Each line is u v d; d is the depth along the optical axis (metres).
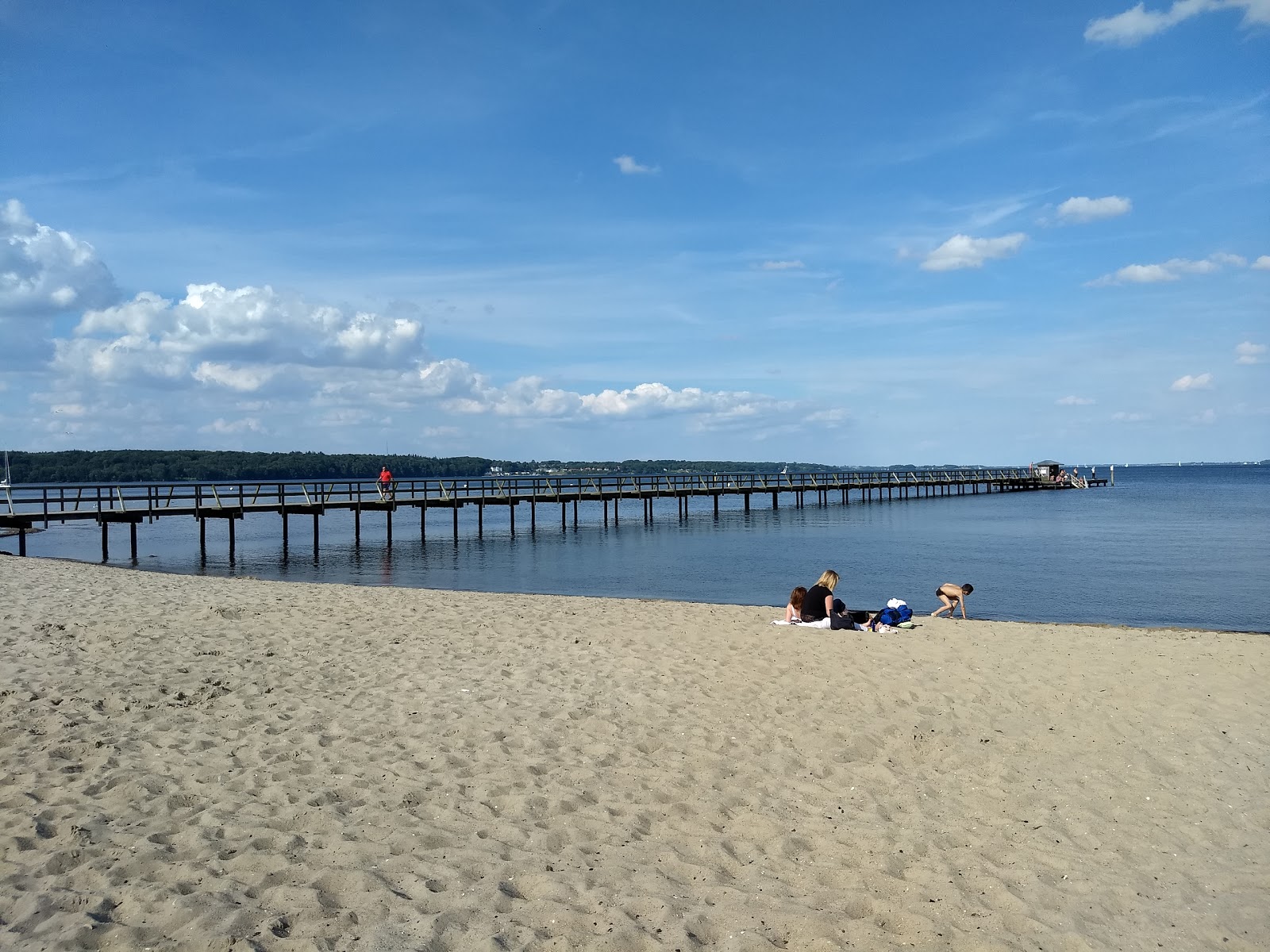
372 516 58.84
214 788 5.82
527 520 53.69
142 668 8.93
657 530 43.16
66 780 5.77
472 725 7.50
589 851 5.12
